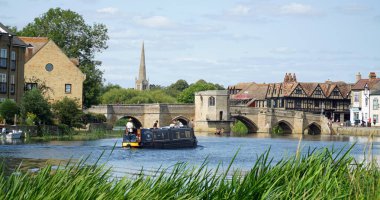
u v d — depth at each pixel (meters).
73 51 120.25
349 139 113.31
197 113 149.88
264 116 149.25
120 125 165.50
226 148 75.56
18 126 78.19
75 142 74.81
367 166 18.38
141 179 16.58
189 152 66.50
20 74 93.81
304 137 123.62
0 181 16.09
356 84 149.88
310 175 16.97
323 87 182.75
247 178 17.02
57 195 14.90
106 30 124.69
